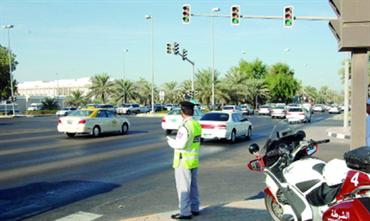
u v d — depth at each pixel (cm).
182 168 679
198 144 696
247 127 2253
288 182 588
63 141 2128
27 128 3256
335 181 517
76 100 8888
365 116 746
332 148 1788
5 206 803
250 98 8400
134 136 2433
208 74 7031
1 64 7600
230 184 1006
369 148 468
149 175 1135
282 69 10794
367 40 712
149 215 710
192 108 692
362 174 453
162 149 1753
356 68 746
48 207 796
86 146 1878
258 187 970
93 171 1201
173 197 871
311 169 571
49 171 1200
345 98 3008
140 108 7031
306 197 566
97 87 8750
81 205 809
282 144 620
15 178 1091
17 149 1758
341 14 721
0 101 8188
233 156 1541
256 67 10669
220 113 2128
